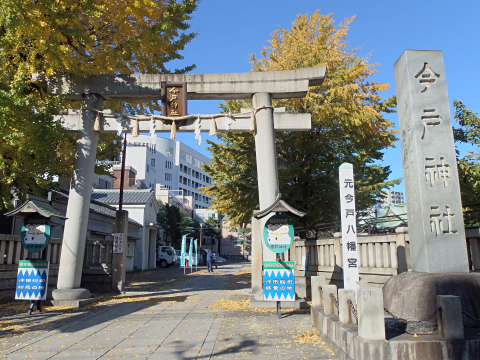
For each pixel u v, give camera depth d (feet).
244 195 59.26
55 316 29.35
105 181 121.70
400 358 14.76
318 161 60.54
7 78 33.27
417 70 24.91
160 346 20.26
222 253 258.57
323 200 59.11
